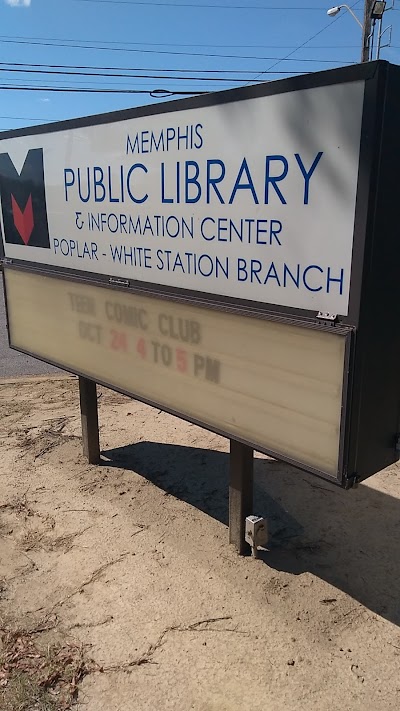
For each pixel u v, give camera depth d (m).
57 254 3.81
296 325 2.29
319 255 2.16
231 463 3.10
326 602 2.80
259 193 2.34
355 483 2.29
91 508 3.73
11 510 3.72
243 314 2.52
